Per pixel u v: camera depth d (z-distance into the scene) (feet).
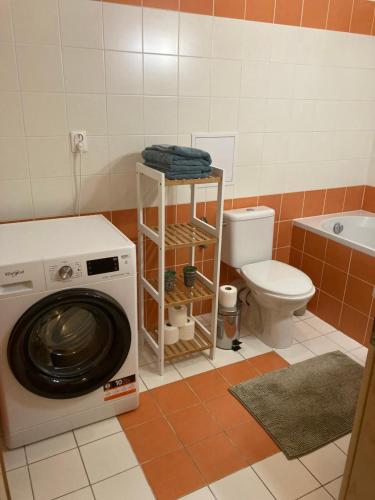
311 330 9.11
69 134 6.88
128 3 6.64
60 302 5.33
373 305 8.19
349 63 9.05
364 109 9.65
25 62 6.26
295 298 7.54
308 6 8.17
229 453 5.89
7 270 5.00
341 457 5.86
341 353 8.22
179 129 7.76
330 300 9.24
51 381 5.67
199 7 7.18
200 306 9.34
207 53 7.53
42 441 5.99
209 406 6.77
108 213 7.62
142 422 6.40
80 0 6.31
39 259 5.17
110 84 6.93
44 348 5.82
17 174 6.73
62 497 5.19
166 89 7.39
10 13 5.98
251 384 7.26
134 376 6.40
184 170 6.66
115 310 5.74
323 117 9.21
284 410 6.67
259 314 8.63
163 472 5.57
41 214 7.11
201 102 7.79
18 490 5.26
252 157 8.73
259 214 8.55
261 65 8.13
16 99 6.38
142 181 7.70
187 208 8.38
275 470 5.64
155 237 6.89
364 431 3.95
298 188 9.57
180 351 7.65
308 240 9.55
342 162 9.90
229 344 8.29
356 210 10.64
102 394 6.21
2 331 5.15
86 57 6.62
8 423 5.63
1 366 5.30
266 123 8.61
